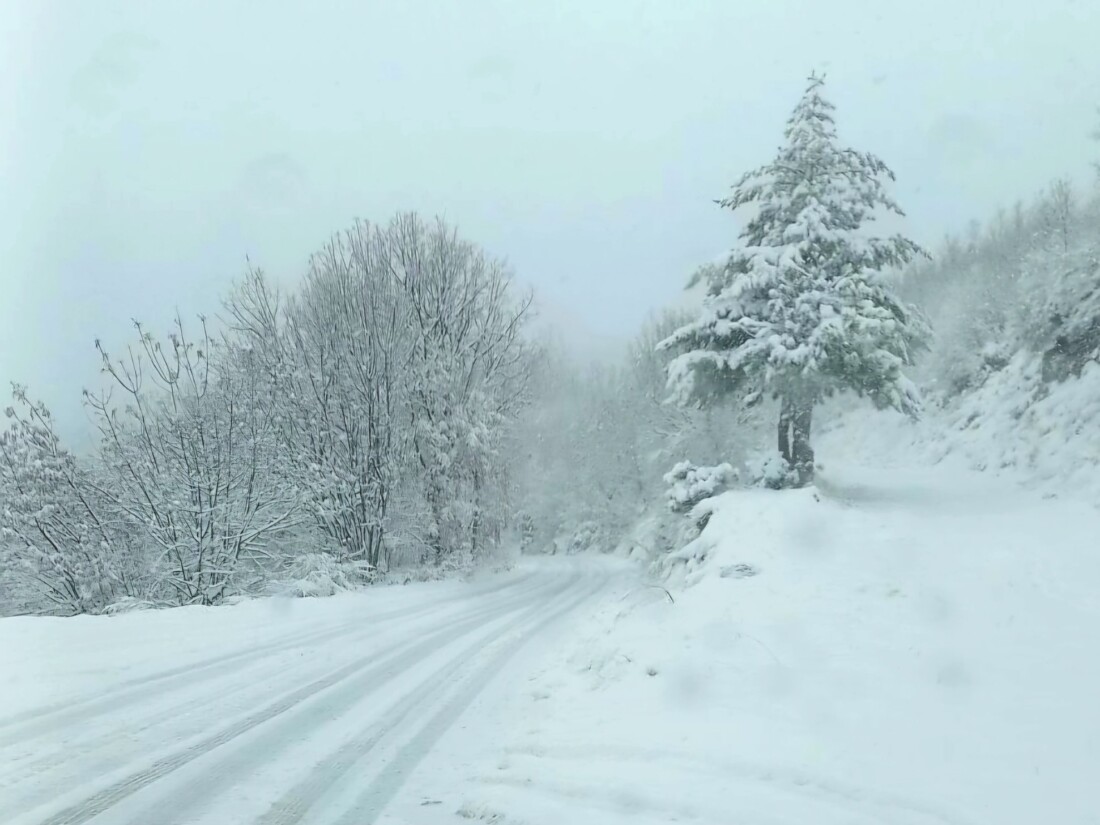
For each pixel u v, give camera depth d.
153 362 19.52
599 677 8.52
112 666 8.89
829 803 4.59
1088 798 4.36
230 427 19.91
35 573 19.45
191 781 5.36
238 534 20.08
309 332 24.67
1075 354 21.70
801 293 18.83
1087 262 22.02
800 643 8.52
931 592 10.17
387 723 7.09
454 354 27.44
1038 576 10.36
